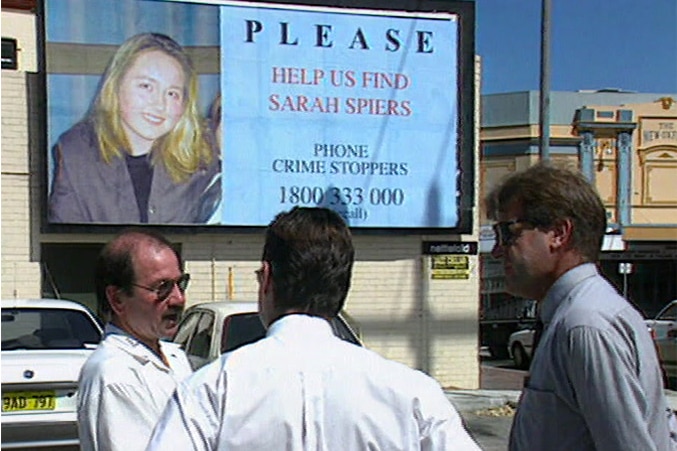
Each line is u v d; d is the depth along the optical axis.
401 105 11.62
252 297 11.27
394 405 1.88
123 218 10.78
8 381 5.78
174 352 3.25
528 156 27.92
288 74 11.27
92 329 7.16
